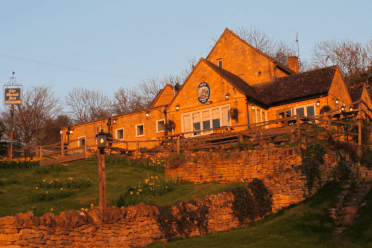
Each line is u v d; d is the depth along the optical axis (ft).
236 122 98.63
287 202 56.08
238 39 122.72
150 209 45.73
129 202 52.80
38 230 36.91
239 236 46.75
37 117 176.76
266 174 62.95
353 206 52.80
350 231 45.93
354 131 74.13
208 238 46.57
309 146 59.88
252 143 69.87
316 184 58.23
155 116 118.73
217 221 50.42
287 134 66.69
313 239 44.50
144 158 86.69
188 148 77.82
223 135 79.30
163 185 64.08
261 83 115.55
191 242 44.65
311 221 50.08
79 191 61.26
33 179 67.56
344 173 62.03
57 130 188.14
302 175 57.36
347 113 80.74
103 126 129.80
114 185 65.31
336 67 103.35
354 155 64.69
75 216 39.58
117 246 41.98
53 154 110.42
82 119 204.23
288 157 61.26
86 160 87.56
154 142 117.19
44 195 56.08
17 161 82.84
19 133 173.06
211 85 104.27
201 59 106.42
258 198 54.29
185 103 108.37
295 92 100.58
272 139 71.87
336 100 99.04
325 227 48.44
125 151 92.02
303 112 98.73
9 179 66.03
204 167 69.31
